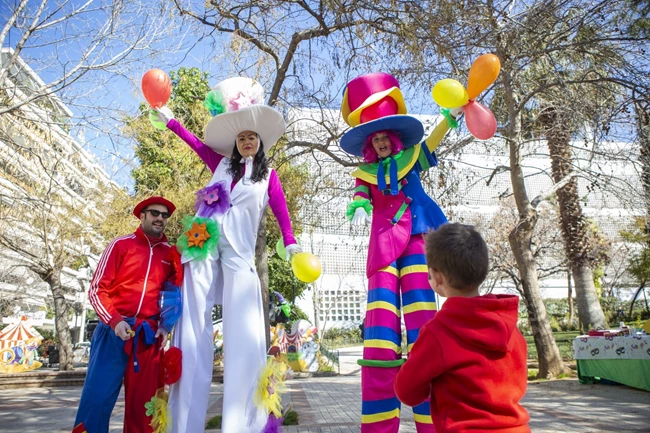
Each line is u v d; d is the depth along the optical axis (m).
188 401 3.14
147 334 3.46
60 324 14.61
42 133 8.11
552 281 32.97
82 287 23.64
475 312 2.03
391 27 6.77
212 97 3.75
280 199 3.74
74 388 13.00
